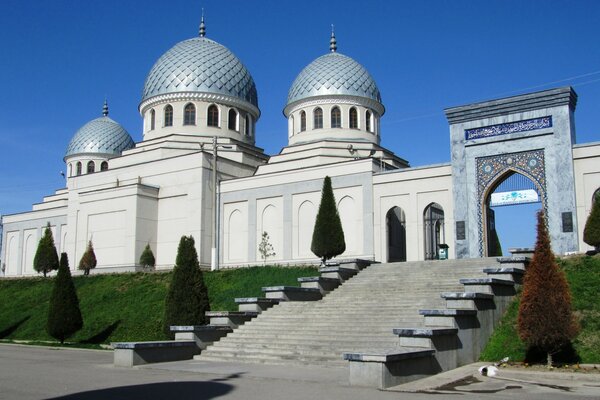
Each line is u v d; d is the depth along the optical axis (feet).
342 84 142.41
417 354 44.83
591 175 87.40
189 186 132.77
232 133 147.64
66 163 190.39
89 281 116.26
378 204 114.11
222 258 131.95
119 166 148.36
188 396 38.52
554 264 49.96
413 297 66.80
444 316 51.44
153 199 136.56
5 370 53.62
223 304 90.89
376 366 41.83
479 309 54.95
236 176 140.87
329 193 99.76
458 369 49.26
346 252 117.08
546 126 90.38
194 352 63.52
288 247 123.44
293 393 39.29
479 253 93.30
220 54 151.53
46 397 38.45
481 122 95.96
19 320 104.32
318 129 141.90
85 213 142.61
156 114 147.23
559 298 48.78
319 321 65.21
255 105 155.12
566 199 87.25
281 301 73.61
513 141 92.73
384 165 125.80
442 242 117.80
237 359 60.29
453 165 97.60
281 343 61.26
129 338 85.61
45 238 133.28
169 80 145.59
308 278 77.05
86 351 74.90
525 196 93.25
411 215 109.81
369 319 62.28
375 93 146.82
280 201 126.82
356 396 38.06
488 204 95.55
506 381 43.91
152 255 129.90
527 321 49.37
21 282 127.44
